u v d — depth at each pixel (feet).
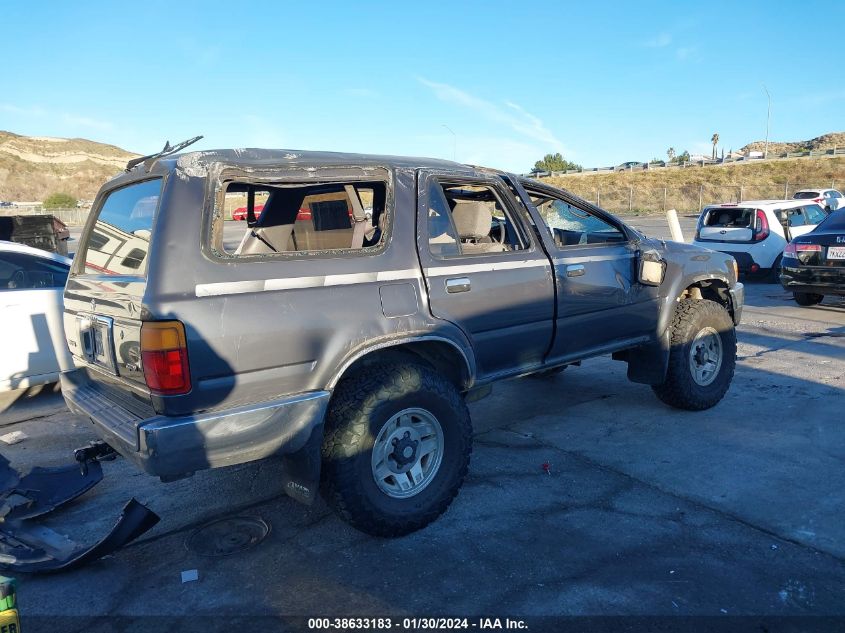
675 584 9.88
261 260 10.18
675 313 16.93
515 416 17.81
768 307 33.60
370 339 10.97
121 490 14.05
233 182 10.26
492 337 12.98
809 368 21.40
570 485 13.43
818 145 422.00
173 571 10.75
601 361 23.49
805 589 9.69
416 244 11.85
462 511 12.42
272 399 10.17
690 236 81.56
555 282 13.88
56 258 20.90
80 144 524.93
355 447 10.72
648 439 15.78
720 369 17.61
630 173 211.20
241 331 9.75
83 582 10.50
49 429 18.13
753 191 166.20
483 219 14.23
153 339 9.23
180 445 9.36
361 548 11.22
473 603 9.58
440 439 11.79
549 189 15.03
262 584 10.27
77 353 12.66
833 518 11.76
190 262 9.58
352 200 12.16
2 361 19.11
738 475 13.64
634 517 12.00
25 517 12.22
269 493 13.61
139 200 10.80
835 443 15.15
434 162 12.75
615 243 15.62
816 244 30.53
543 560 10.66
